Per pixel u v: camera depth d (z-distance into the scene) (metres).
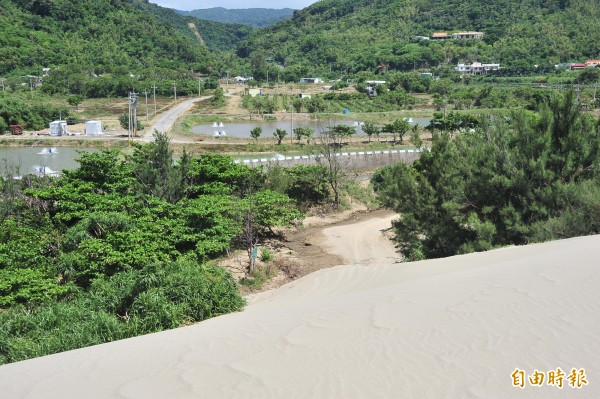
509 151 21.98
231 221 28.22
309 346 7.68
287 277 25.31
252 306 18.44
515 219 20.41
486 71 148.62
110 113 102.62
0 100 82.44
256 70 167.75
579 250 13.24
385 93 123.50
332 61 190.12
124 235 22.52
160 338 10.27
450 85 129.25
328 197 40.84
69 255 21.61
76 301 17.28
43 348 13.29
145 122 88.56
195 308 16.52
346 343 7.61
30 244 22.31
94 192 31.62
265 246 30.05
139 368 7.68
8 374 8.12
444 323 8.03
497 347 6.79
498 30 175.75
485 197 22.11
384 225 35.38
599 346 6.62
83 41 158.62
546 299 8.76
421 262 19.28
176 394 6.40
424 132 74.62
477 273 12.41
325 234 33.28
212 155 37.91
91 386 7.06
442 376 6.04
